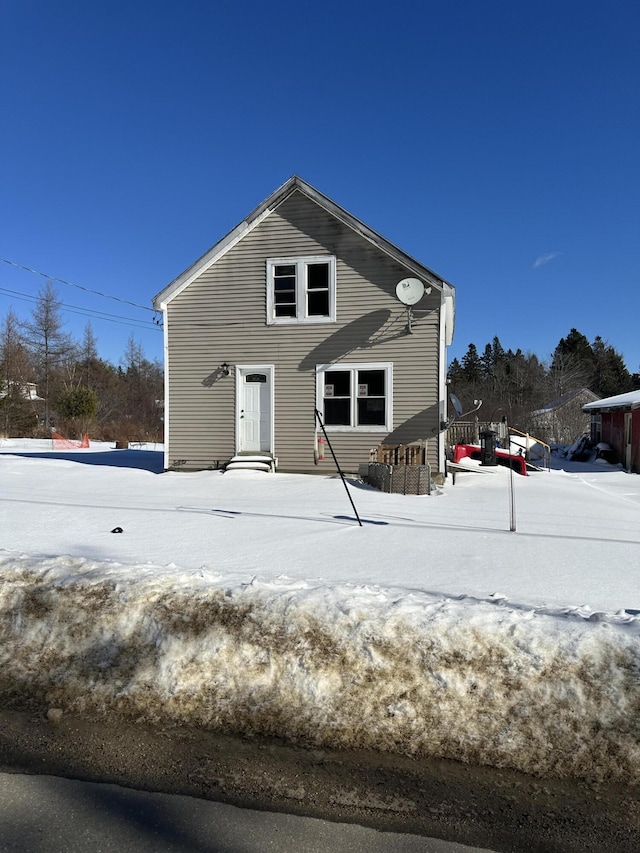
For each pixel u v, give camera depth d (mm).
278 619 4125
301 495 10914
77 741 3438
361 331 13773
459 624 3949
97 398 44812
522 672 3600
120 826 2713
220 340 14500
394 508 9430
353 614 4102
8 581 4891
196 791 2979
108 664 4062
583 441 26750
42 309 50375
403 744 3332
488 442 17906
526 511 9383
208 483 12500
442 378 13328
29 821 2744
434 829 2717
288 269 14250
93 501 10078
